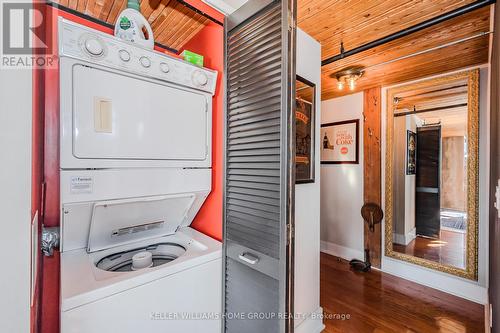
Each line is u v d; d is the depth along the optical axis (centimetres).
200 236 158
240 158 124
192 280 120
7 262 44
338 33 188
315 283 196
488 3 135
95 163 104
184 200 148
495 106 144
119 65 109
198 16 157
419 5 151
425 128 283
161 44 194
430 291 257
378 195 316
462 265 254
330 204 368
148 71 119
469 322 204
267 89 107
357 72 255
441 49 206
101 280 96
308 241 188
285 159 98
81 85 99
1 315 43
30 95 49
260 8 110
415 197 294
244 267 121
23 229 46
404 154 302
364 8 156
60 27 93
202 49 173
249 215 118
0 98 42
